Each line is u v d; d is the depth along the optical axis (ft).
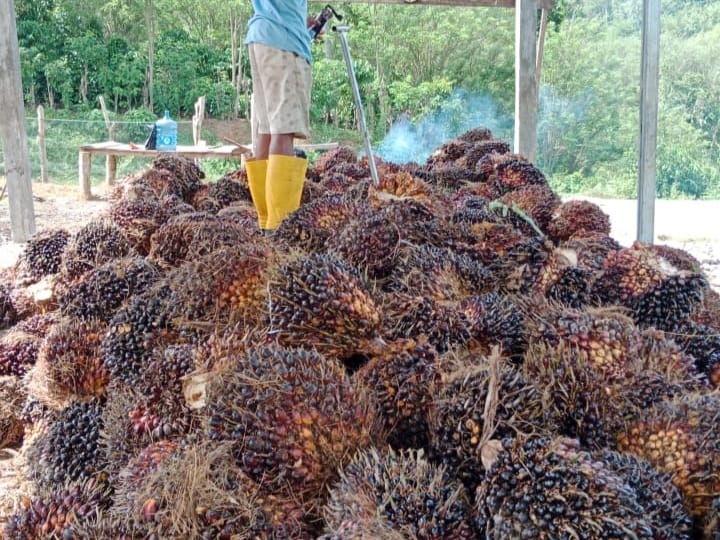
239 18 120.67
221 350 6.84
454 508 5.03
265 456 5.52
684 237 35.32
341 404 5.77
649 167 22.16
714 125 81.25
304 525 5.44
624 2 100.48
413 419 6.10
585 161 88.89
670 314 8.89
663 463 5.93
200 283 7.76
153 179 18.04
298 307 6.81
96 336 9.07
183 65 108.88
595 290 9.37
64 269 12.69
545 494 4.74
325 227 10.52
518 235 10.55
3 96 22.52
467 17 109.19
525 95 25.44
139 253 13.41
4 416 10.05
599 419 6.14
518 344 7.38
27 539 5.99
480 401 5.59
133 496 5.55
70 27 112.27
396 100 101.50
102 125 81.61
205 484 5.28
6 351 11.27
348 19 111.96
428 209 11.25
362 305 6.83
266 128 14.97
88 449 7.34
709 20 83.87
